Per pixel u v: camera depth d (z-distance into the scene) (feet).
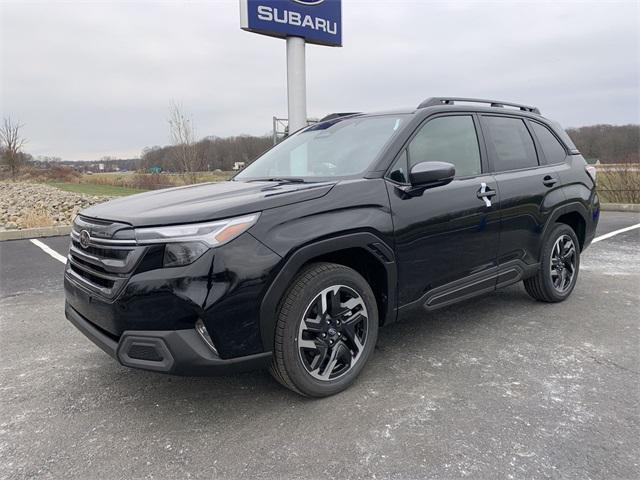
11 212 46.55
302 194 8.86
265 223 8.24
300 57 32.55
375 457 7.43
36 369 11.04
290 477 7.02
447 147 11.64
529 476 6.92
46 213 43.09
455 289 11.40
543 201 13.64
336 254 9.59
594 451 7.47
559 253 14.76
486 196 11.84
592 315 13.96
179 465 7.37
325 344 9.03
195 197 9.27
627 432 7.98
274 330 8.51
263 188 9.65
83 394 9.76
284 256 8.25
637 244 25.82
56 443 8.02
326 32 33.53
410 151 10.76
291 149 12.80
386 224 9.73
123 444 7.95
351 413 8.70
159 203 9.00
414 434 8.00
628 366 10.53
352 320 9.40
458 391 9.46
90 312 8.64
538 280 14.29
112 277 8.07
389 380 9.96
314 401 9.19
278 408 8.96
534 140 14.40
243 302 7.94
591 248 24.89
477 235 11.70
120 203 9.57
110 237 8.14
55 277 20.52
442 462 7.27
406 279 10.28
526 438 7.85
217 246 7.77
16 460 7.56
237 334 7.99
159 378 10.43
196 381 10.22
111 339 8.35
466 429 8.13
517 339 12.17
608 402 8.97
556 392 9.37
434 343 11.98
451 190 11.12
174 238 7.71
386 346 11.84
